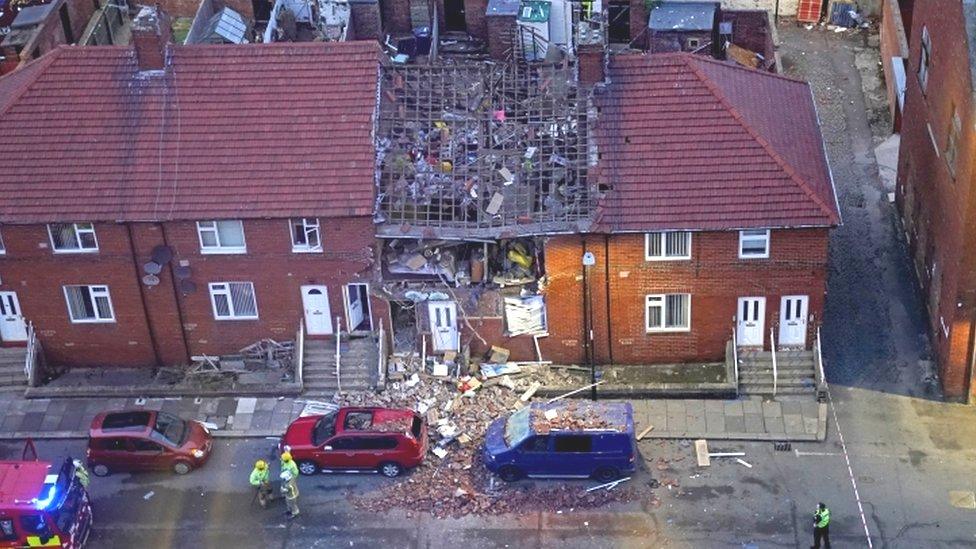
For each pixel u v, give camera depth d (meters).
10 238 46.78
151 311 48.44
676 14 57.19
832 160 58.06
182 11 60.78
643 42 59.47
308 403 47.88
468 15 57.03
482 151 47.44
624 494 44.00
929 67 48.69
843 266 52.53
